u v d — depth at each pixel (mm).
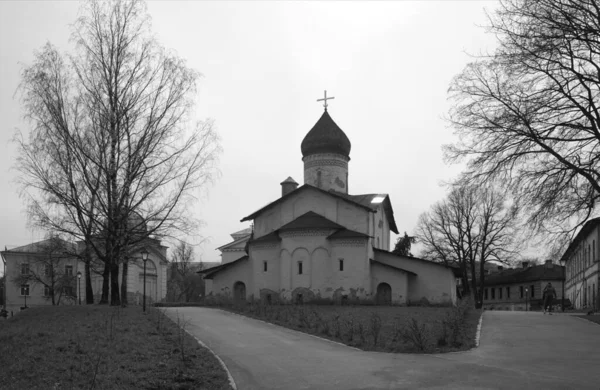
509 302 87000
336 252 44562
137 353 16188
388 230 57406
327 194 47062
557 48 20312
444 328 19828
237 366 15672
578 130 21266
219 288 48969
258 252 46938
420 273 46156
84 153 29703
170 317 29000
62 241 40750
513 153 21594
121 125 30828
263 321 28141
